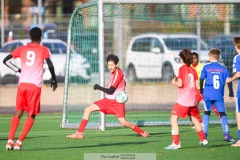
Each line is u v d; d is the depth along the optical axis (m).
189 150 41.91
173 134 42.59
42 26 96.62
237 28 92.06
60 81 91.81
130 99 86.75
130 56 94.25
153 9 78.56
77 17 62.84
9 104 86.12
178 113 42.25
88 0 135.62
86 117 49.25
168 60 93.38
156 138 49.31
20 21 97.25
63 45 94.62
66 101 60.59
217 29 94.81
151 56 93.50
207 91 46.72
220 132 54.19
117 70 48.03
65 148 43.47
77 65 72.25
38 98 41.72
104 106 48.62
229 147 43.53
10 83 88.75
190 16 74.75
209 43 95.00
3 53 90.88
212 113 72.25
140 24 95.25
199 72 56.38
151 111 76.50
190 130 55.62
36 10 122.19
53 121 66.25
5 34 95.38
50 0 134.62
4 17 97.12
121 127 58.88
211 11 69.69
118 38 93.62
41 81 41.81
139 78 94.00
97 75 71.75
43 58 41.84
